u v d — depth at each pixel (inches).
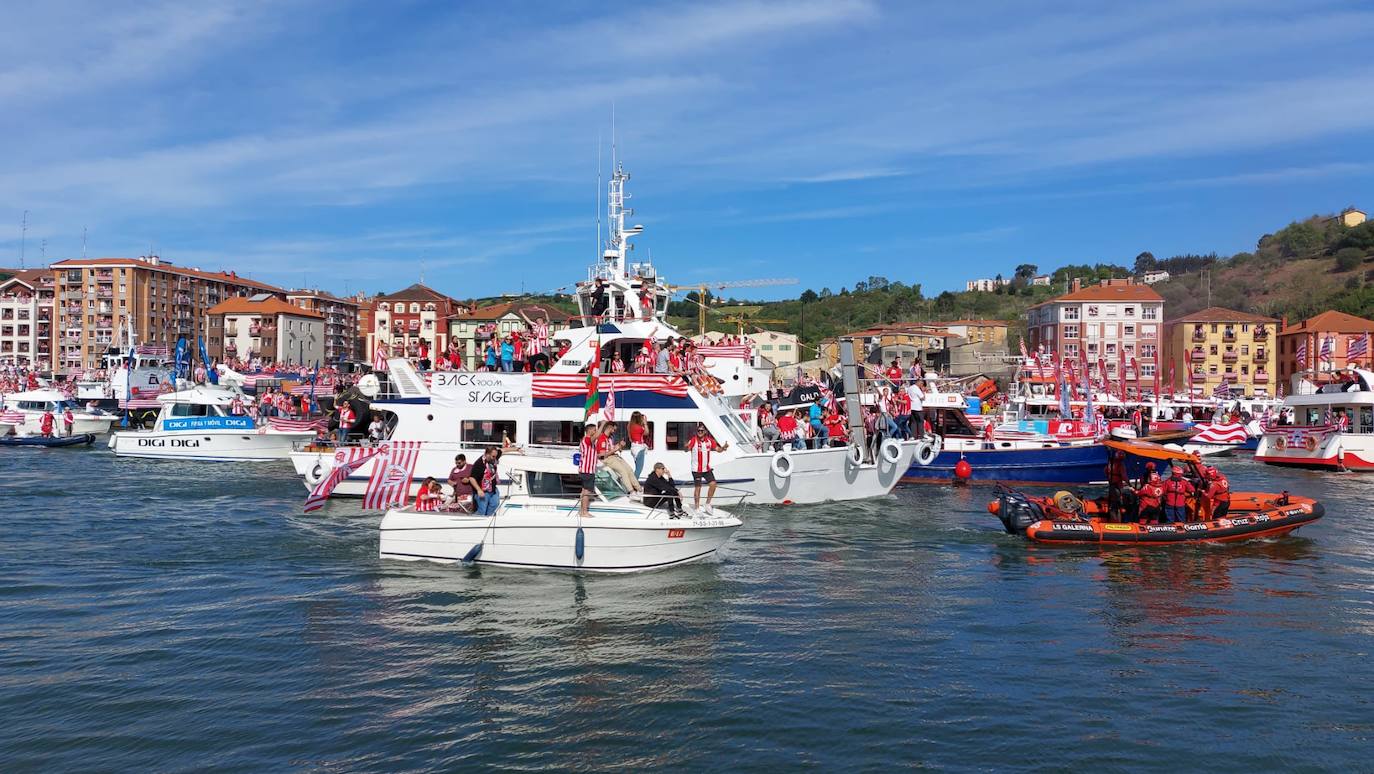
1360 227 6176.2
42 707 491.5
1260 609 700.0
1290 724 483.2
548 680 534.9
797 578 786.2
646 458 1086.4
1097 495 1381.6
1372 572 824.3
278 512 1132.5
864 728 472.4
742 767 429.4
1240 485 1624.0
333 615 660.7
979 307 7076.8
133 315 5408.5
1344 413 1978.3
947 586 764.6
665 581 762.8
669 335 1188.5
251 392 3127.5
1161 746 455.5
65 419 2410.2
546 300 5777.6
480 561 797.2
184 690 516.7
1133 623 660.7
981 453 1502.2
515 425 1117.1
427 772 422.0
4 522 1053.2
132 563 828.0
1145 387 4532.5
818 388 1473.9
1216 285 6437.0
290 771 421.4
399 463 864.9
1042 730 472.4
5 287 5585.6
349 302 6855.3
